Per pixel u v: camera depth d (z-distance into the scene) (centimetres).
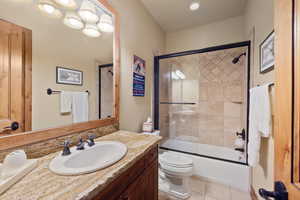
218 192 159
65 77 99
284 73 44
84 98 113
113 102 141
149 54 212
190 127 257
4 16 68
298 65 39
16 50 73
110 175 60
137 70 180
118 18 142
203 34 243
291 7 41
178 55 223
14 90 72
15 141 70
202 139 248
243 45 178
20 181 55
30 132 77
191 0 180
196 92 252
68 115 100
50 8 89
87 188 51
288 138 42
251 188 150
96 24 122
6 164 56
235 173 167
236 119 221
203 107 247
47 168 66
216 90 236
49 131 85
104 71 131
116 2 140
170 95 271
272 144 101
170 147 244
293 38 41
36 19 82
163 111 256
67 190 50
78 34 108
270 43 103
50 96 89
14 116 72
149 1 183
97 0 119
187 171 145
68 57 101
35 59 82
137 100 183
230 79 225
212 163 180
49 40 89
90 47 117
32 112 80
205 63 243
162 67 252
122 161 74
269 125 98
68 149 82
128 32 160
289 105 42
